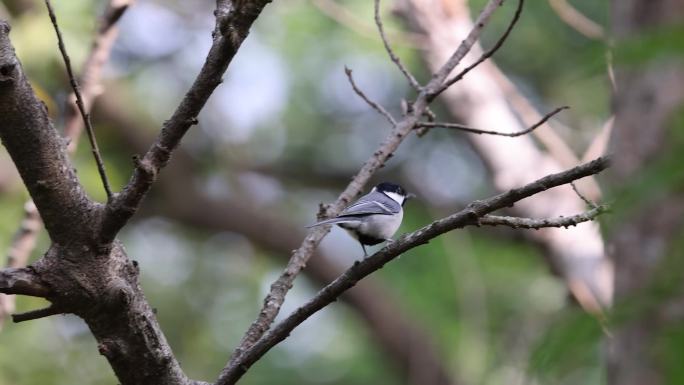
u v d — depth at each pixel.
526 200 11.22
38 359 13.10
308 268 18.56
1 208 11.39
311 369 16.88
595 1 14.13
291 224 18.89
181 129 4.11
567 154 11.29
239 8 3.85
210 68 4.02
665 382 2.36
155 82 17.12
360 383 17.20
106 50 7.17
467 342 13.14
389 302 18.05
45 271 4.16
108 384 13.70
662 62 2.57
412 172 17.73
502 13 14.38
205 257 18.52
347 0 14.56
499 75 11.95
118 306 4.29
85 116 4.10
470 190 17.41
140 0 16.75
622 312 2.56
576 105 13.33
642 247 3.66
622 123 5.07
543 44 14.72
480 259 14.90
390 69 15.30
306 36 15.68
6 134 4.00
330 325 18.97
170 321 17.17
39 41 10.79
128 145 16.36
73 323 14.38
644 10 5.24
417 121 6.25
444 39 11.87
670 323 2.46
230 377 4.52
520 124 14.43
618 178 3.30
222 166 18.34
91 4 11.55
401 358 17.66
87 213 4.18
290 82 17.12
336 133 18.41
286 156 18.94
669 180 2.55
